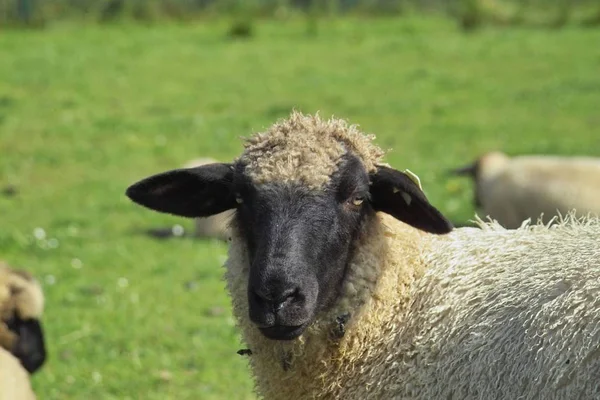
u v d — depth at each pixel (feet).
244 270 35.91
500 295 32.91
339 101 156.97
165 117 148.15
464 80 170.91
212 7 263.49
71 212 102.89
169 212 37.81
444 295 34.27
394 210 35.47
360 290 34.63
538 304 31.65
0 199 108.88
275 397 35.96
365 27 240.73
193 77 180.04
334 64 190.19
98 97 163.84
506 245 35.24
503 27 234.99
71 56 199.72
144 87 171.63
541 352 30.55
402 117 145.59
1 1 244.01
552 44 202.90
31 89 168.96
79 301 73.82
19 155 128.67
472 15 235.40
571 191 85.20
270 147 34.99
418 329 34.14
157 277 79.92
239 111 151.84
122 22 252.42
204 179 36.35
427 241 36.76
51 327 67.92
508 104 151.74
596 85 161.07
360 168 34.53
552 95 155.63
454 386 32.14
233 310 36.65
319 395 35.04
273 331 32.63
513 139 130.41
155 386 58.29
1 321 49.96
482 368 31.63
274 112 149.18
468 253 35.47
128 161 125.39
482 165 93.86
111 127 142.51
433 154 124.06
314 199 33.68
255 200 34.12
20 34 230.07
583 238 34.37
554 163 89.15
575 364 29.84
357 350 34.65
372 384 34.14
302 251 32.81
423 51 201.16
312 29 232.32
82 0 254.47
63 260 85.25
